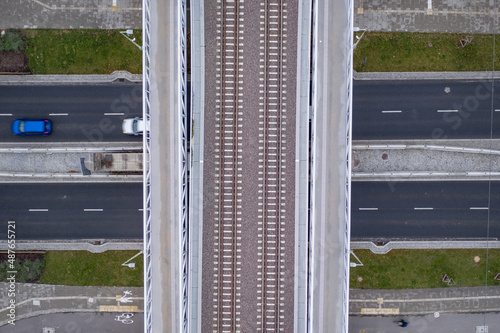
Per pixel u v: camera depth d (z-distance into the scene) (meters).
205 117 37.34
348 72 35.44
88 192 41.69
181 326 34.09
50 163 41.75
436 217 41.62
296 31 37.22
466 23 41.47
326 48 36.03
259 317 37.75
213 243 37.62
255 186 37.78
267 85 37.44
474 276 41.78
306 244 37.00
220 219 37.53
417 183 41.56
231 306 37.72
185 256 36.62
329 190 36.41
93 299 41.66
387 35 41.28
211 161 37.50
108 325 41.66
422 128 41.34
